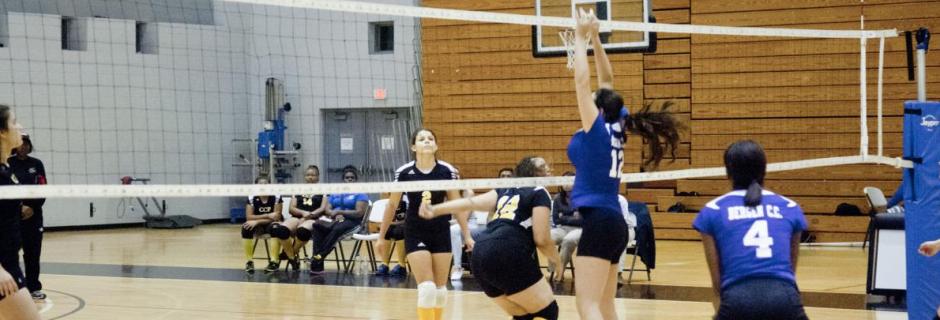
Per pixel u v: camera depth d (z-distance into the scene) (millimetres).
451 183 5359
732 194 3848
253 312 8008
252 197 11203
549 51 12008
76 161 16828
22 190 4395
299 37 17672
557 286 9492
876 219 8594
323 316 7785
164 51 17703
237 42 18203
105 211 17672
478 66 15227
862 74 7742
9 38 16188
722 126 14242
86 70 16969
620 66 14555
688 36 14320
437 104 15492
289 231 10797
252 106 18125
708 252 3775
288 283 9891
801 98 13938
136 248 13945
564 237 9773
